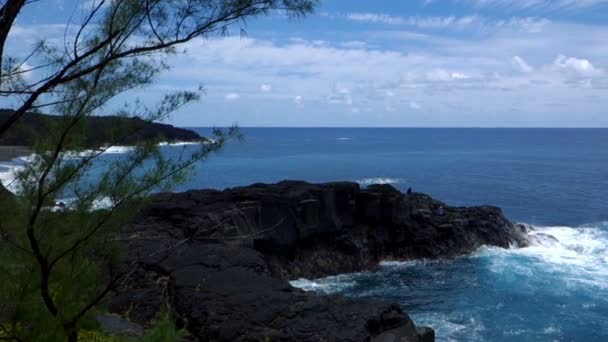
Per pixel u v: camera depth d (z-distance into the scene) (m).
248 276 15.89
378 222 32.31
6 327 5.18
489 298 24.83
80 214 5.21
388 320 13.98
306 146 179.62
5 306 5.12
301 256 29.22
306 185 31.06
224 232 24.33
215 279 15.51
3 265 5.14
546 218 50.81
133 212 5.62
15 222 4.98
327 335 12.79
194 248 17.89
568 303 23.92
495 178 84.38
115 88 5.08
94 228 5.38
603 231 42.47
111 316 12.95
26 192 4.94
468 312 22.86
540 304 23.83
